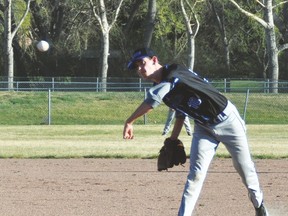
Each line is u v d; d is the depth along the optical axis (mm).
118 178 23625
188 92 13688
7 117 68562
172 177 23797
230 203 18500
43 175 24547
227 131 13992
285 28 102500
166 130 46031
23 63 108938
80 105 72125
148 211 17391
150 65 13891
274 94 77625
